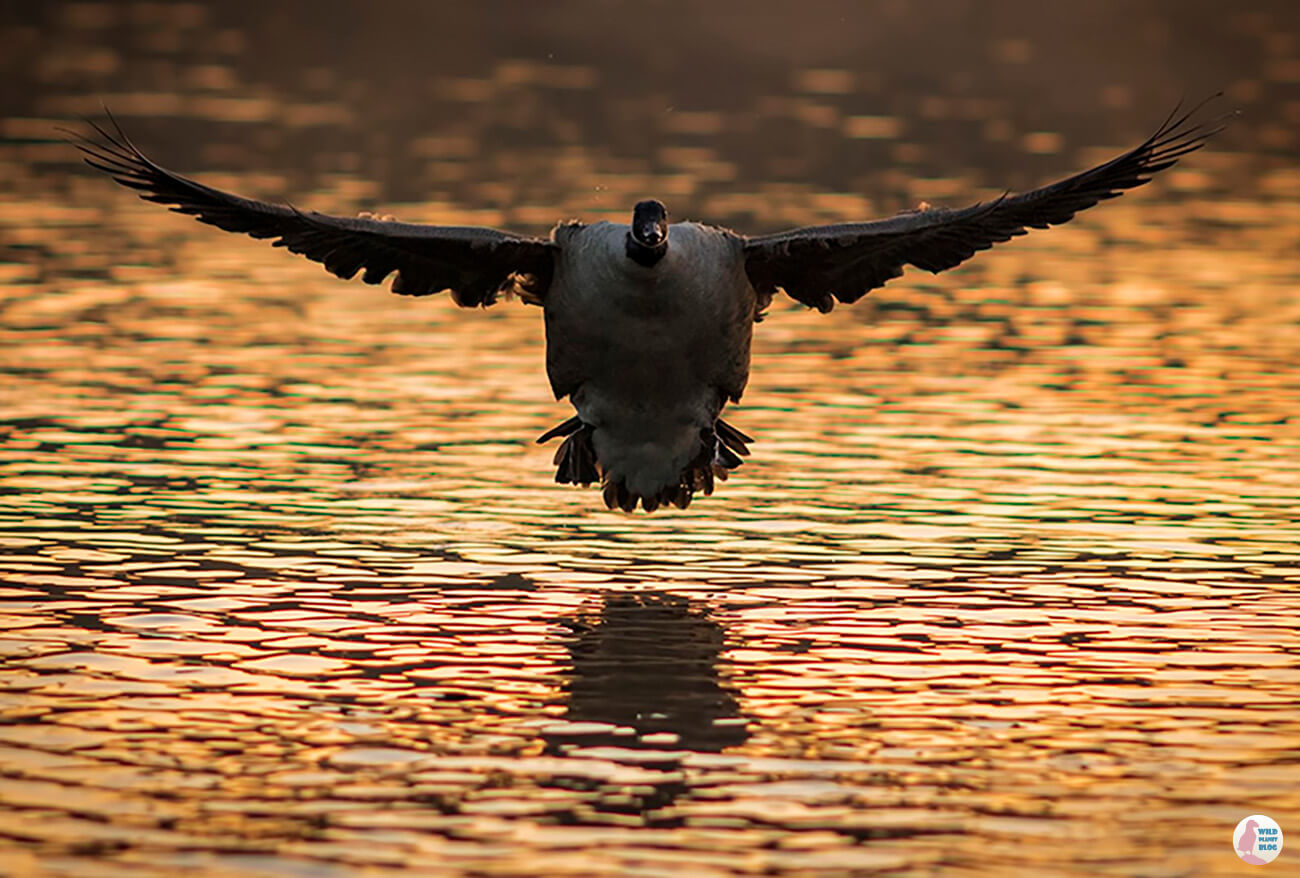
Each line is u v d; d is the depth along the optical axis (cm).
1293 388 2195
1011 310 2702
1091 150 4247
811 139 4375
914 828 1034
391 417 2033
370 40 6050
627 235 1299
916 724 1189
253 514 1653
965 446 1931
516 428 1997
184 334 2448
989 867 988
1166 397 2152
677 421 1380
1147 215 3609
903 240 1347
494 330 2561
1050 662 1302
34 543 1548
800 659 1308
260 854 993
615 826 1034
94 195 3612
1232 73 5562
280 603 1413
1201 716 1203
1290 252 3178
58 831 1016
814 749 1147
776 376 2269
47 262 2938
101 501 1678
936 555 1561
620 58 5722
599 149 4191
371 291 2831
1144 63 5712
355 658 1299
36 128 4344
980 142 4353
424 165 3888
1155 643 1343
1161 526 1642
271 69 5462
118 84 5094
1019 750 1148
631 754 1138
